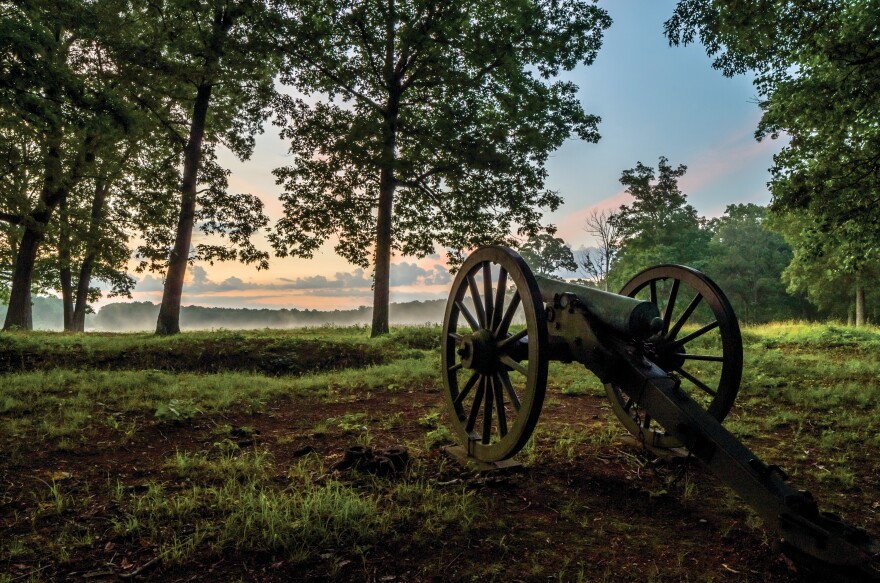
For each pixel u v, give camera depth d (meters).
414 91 18.69
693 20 11.20
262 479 3.69
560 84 18.75
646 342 4.05
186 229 17.31
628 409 4.75
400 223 19.39
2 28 12.34
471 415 4.25
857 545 2.19
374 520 2.96
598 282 48.06
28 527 2.92
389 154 16.06
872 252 13.20
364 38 16.75
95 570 2.50
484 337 3.94
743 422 5.75
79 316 24.36
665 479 3.85
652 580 2.48
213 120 20.20
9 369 8.65
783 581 2.50
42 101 13.20
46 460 4.02
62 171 18.31
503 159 16.88
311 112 17.36
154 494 3.34
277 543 2.72
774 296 54.28
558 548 2.78
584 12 17.70
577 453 4.41
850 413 6.08
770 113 12.73
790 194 12.46
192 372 9.40
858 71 10.73
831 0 10.66
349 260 18.95
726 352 3.90
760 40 11.34
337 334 17.06
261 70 17.64
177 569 2.52
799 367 9.86
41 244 22.27
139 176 18.48
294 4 16.73
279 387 7.48
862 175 11.83
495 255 3.94
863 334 15.96
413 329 15.98
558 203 18.42
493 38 16.83
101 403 5.84
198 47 16.73
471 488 3.60
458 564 2.59
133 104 18.19
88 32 16.14
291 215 17.64
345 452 3.98
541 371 3.35
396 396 7.10
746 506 3.38
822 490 3.77
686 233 53.41
